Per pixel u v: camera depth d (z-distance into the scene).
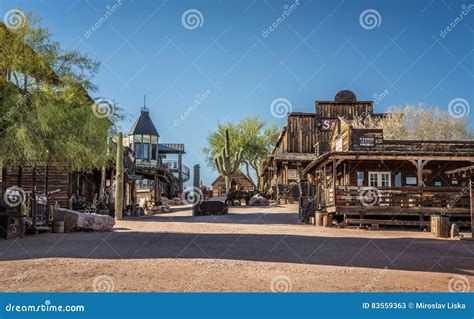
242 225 21.19
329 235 16.98
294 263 9.91
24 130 14.47
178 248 12.17
